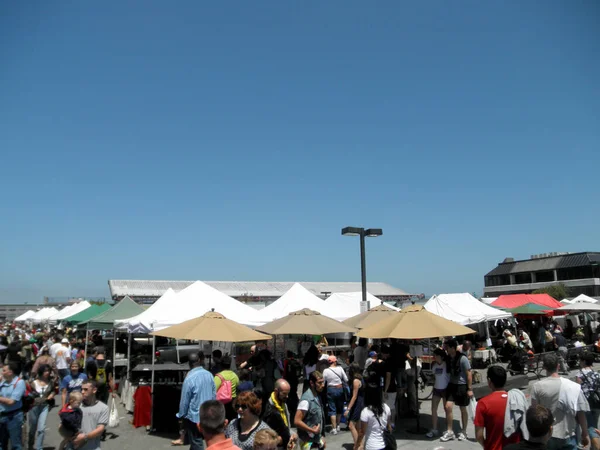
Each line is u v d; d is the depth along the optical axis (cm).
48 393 805
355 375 787
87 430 572
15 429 730
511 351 1794
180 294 1316
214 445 345
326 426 974
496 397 473
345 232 1515
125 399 1237
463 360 845
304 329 1040
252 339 925
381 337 866
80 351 1683
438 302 1803
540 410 388
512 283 7238
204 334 895
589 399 620
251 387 820
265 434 384
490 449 466
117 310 1673
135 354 1745
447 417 851
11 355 1400
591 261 6297
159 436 952
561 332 2328
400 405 1033
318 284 4325
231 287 3966
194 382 718
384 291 4269
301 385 1450
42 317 3506
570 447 511
